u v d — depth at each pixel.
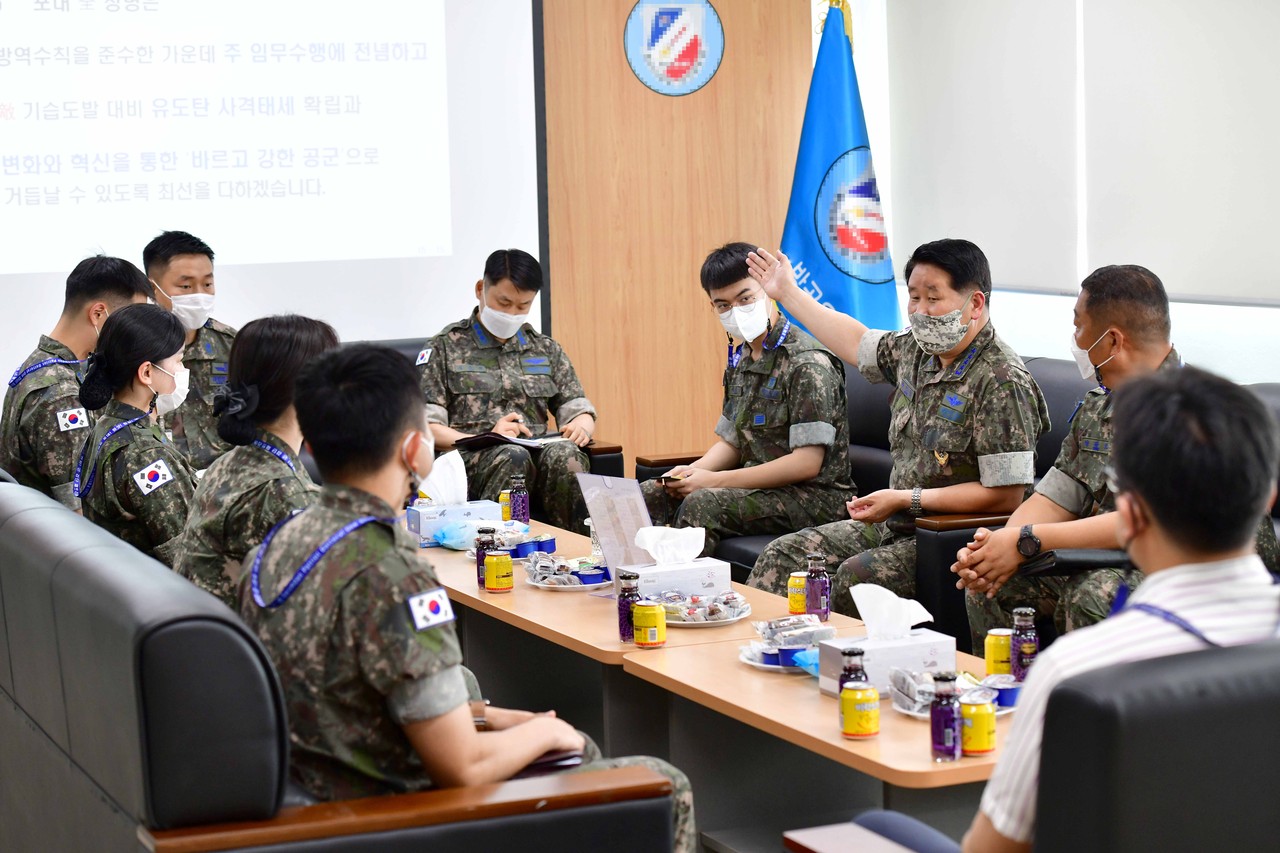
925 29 6.44
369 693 2.04
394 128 6.15
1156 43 5.19
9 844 2.85
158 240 4.90
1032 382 3.93
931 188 6.50
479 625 3.74
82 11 5.74
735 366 4.89
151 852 1.87
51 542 2.44
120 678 1.95
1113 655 1.64
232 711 1.89
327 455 2.09
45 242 5.75
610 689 2.99
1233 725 1.60
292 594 2.05
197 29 5.88
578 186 6.59
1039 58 5.77
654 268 6.75
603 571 3.51
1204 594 1.66
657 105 6.68
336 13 6.05
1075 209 5.64
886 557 3.93
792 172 6.96
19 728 2.66
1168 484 1.62
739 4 6.77
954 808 2.47
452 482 4.20
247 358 2.74
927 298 3.88
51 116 5.72
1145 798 1.57
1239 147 4.88
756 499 4.61
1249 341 4.99
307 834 1.89
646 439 6.83
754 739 2.94
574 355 6.66
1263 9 4.75
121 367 3.40
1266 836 1.62
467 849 1.95
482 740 2.12
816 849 1.78
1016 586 3.60
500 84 6.28
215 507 2.72
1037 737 1.64
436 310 6.29
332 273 6.12
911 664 2.52
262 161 6.00
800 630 2.79
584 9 6.52
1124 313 3.43
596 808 2.01
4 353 5.73
